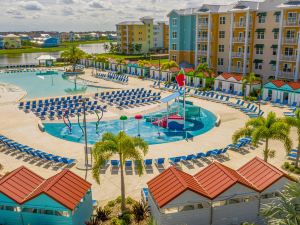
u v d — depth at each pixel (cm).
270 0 6181
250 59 6606
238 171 2056
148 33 14500
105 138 1988
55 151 3052
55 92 6369
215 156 2862
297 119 2453
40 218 1738
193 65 7669
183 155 2936
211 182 1877
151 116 4275
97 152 1898
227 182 1809
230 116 4275
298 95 4688
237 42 6581
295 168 2544
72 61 9669
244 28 6444
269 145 3108
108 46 19612
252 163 2059
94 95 5622
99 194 2214
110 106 4928
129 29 13850
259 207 1852
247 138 3186
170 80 7006
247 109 4559
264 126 2320
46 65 10306
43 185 1844
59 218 1711
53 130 3853
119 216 1889
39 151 2850
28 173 1947
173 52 8006
